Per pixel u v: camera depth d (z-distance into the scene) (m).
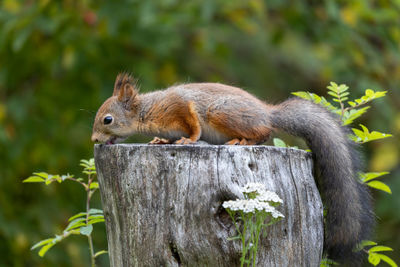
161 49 12.72
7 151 12.73
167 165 5.77
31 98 13.17
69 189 13.19
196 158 5.72
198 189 5.66
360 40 13.18
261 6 12.63
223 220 5.63
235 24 14.03
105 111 7.97
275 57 17.12
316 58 16.81
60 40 12.59
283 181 5.85
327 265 6.76
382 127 13.52
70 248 12.09
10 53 12.83
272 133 7.49
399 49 13.22
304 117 7.11
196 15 12.82
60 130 13.19
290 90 16.86
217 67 15.50
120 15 12.23
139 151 5.88
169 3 11.83
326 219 6.69
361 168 7.05
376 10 13.45
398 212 13.30
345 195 6.72
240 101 7.25
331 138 6.96
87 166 7.12
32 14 12.07
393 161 13.72
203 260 5.63
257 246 5.54
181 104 7.55
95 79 12.96
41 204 12.80
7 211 12.34
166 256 5.72
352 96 13.17
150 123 7.81
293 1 13.08
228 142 7.27
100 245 12.48
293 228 5.86
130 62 13.20
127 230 5.95
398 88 14.20
